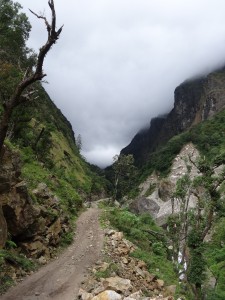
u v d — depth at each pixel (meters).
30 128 56.59
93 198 93.31
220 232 60.91
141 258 25.52
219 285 36.00
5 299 13.98
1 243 17.20
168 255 33.12
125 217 38.78
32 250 19.77
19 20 50.00
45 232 22.28
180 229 33.25
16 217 19.05
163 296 18.73
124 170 72.25
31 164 40.25
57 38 11.41
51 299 14.73
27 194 20.50
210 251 52.44
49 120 113.38
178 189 34.88
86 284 16.75
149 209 72.81
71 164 105.69
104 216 37.31
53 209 26.53
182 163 164.12
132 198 92.94
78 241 26.09
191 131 191.75
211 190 25.59
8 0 49.44
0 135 11.99
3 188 18.53
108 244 25.47
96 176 137.75
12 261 17.00
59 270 18.73
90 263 20.45
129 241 29.59
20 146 45.47
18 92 11.87
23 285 15.79
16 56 47.06
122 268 20.41
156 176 170.00
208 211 26.39
